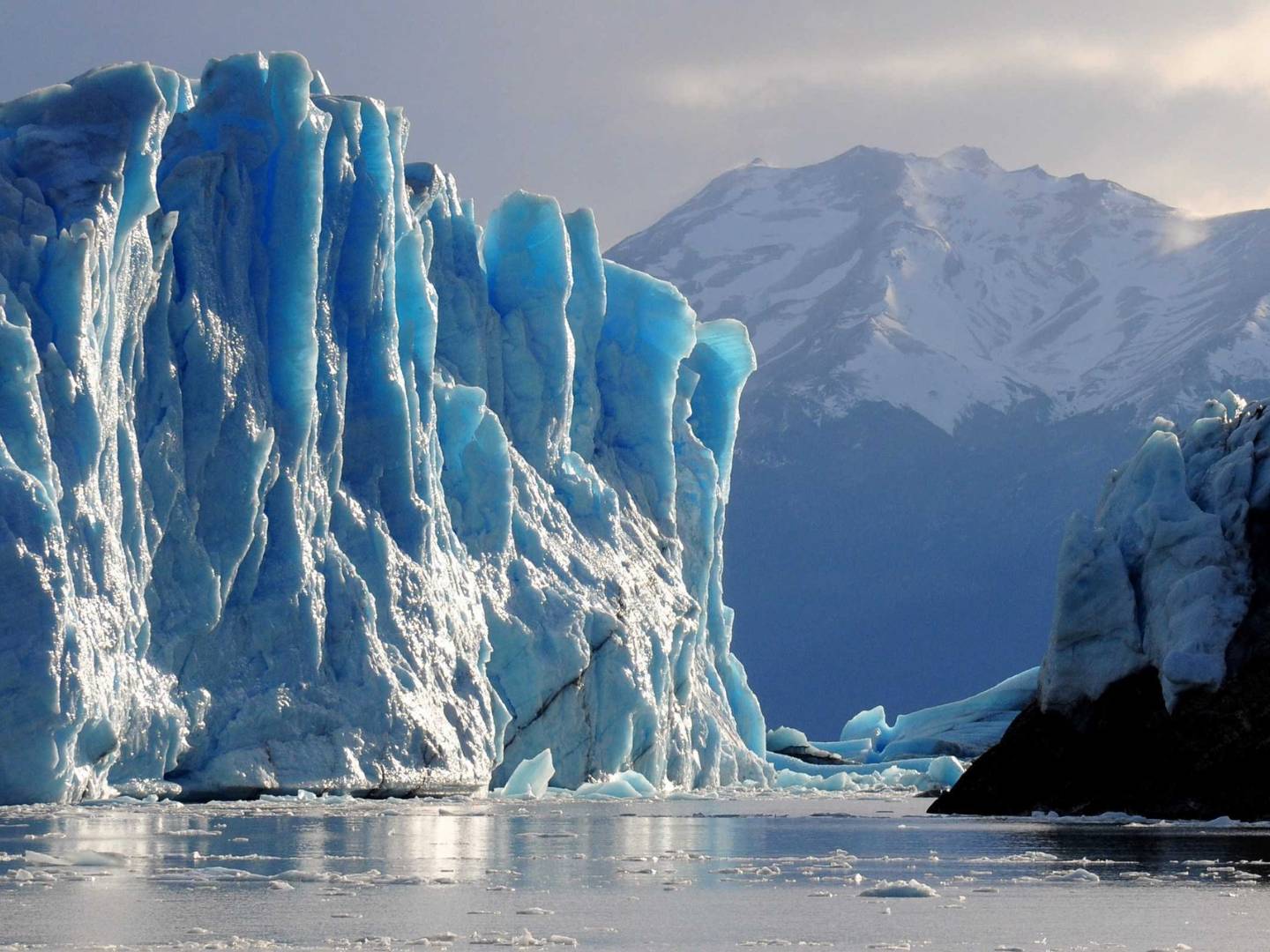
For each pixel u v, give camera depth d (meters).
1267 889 40.72
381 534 88.88
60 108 78.25
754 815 74.62
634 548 113.50
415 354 96.38
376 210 91.50
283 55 87.31
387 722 84.88
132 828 58.03
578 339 115.81
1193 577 65.12
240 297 83.94
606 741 104.38
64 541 69.62
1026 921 35.28
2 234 73.06
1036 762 70.19
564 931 33.88
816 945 32.22
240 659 81.19
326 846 52.16
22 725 67.31
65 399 72.00
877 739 171.62
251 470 81.25
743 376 132.62
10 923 34.09
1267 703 63.62
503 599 99.69
